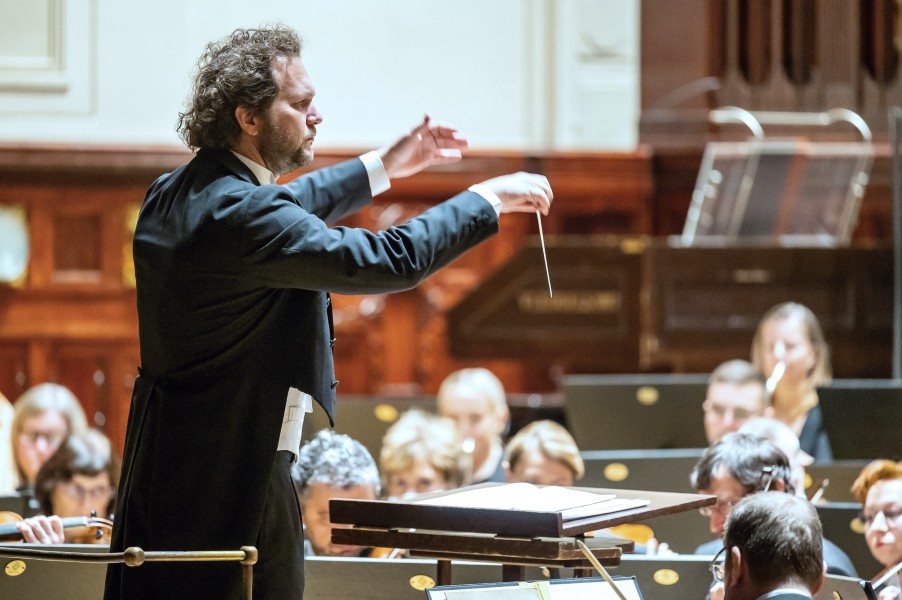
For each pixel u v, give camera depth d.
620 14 21.34
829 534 9.38
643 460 11.20
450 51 21.31
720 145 19.27
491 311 17.03
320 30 21.17
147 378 6.07
